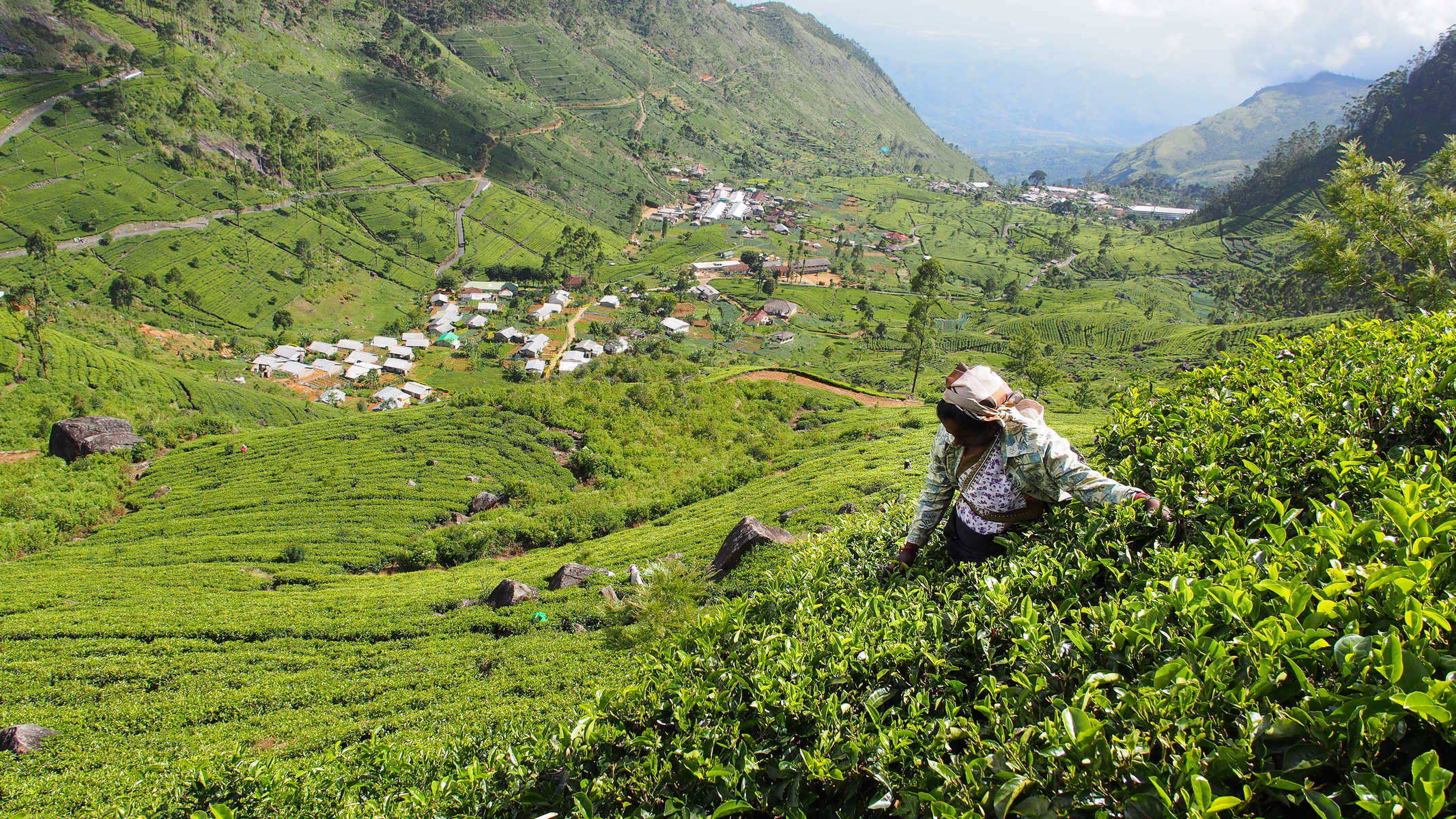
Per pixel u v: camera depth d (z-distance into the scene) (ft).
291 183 599.16
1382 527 12.85
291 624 85.66
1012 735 11.41
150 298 433.07
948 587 17.47
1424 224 64.75
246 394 303.27
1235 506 16.69
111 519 144.66
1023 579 16.22
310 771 28.71
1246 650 10.96
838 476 110.73
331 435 172.76
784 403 208.33
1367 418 19.02
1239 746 9.62
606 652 65.10
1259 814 9.35
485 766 20.04
